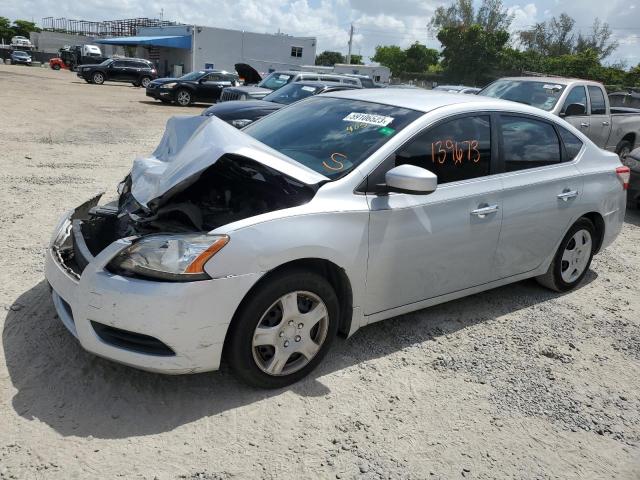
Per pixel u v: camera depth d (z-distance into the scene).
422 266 3.70
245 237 2.90
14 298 4.05
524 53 51.75
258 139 4.04
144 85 35.09
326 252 3.16
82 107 19.36
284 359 3.18
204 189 3.77
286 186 3.47
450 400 3.34
